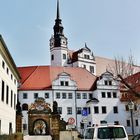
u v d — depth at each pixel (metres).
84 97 72.88
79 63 96.00
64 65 98.88
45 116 55.41
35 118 55.44
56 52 99.94
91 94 73.94
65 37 101.88
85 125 69.56
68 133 39.38
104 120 70.56
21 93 69.06
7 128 37.03
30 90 69.75
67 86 71.94
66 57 100.00
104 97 72.31
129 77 49.72
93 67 99.38
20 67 79.44
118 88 73.69
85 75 79.69
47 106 56.16
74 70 80.56
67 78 72.31
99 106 71.12
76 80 76.81
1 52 31.69
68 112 70.19
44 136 52.88
